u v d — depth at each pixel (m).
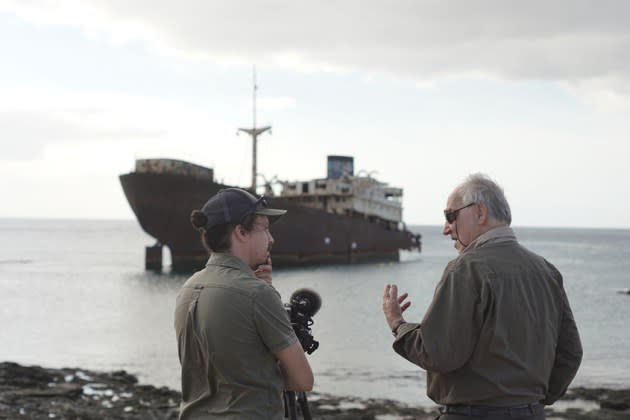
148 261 61.31
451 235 3.60
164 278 52.88
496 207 3.42
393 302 3.54
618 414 12.43
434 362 3.16
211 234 2.94
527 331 3.19
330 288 46.41
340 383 15.71
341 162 76.62
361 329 26.16
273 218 3.09
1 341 23.03
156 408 12.27
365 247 73.62
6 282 48.78
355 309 33.81
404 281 52.84
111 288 45.00
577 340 3.46
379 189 77.56
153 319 29.38
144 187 50.94
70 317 29.97
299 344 2.83
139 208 52.00
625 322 29.52
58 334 24.78
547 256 100.38
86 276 54.75
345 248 69.94
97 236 193.12
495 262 3.23
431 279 54.88
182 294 2.94
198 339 2.80
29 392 13.08
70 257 84.81
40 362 19.06
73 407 11.95
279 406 2.82
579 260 89.56
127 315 30.80
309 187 73.00
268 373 2.79
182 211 51.88
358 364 18.30
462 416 3.26
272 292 2.83
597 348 22.08
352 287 47.38
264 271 3.09
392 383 15.78
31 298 38.12
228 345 2.72
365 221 73.19
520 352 3.17
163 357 19.92
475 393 3.21
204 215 2.93
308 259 65.06
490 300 3.14
